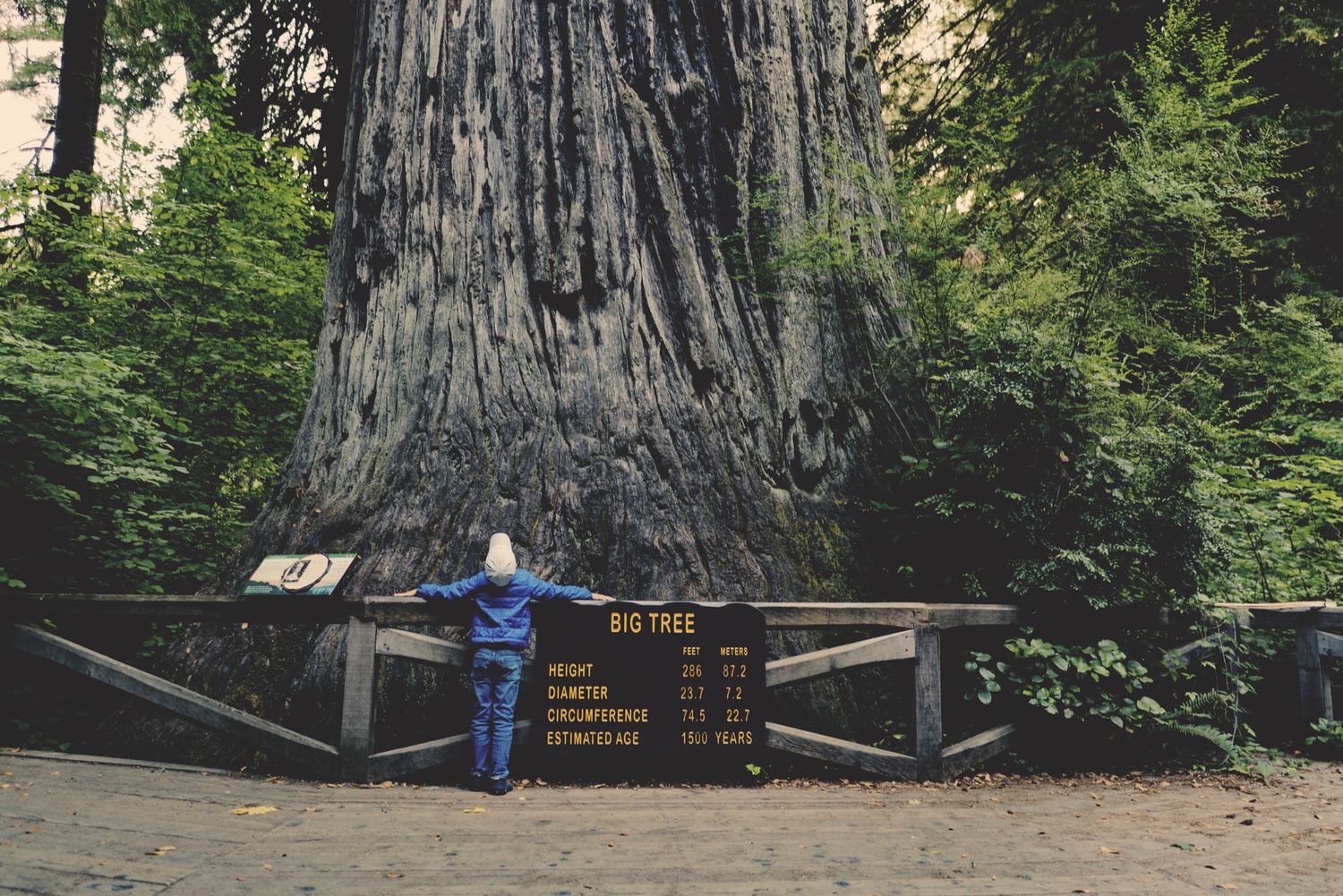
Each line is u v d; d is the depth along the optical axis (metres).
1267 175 6.79
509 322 6.49
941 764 5.18
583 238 6.67
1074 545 5.82
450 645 4.96
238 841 3.50
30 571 6.82
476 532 5.85
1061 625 5.84
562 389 6.34
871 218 7.77
